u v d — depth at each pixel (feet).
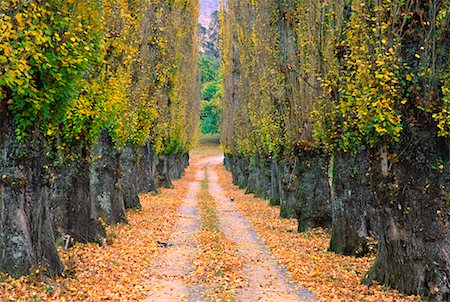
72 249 37.70
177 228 59.52
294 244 46.98
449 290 25.21
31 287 25.46
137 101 67.97
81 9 30.48
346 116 33.91
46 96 26.86
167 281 32.53
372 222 39.22
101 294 27.14
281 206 72.18
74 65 28.07
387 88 25.12
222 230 58.85
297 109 54.70
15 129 26.78
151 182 106.22
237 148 138.82
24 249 26.89
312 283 31.14
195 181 172.65
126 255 39.37
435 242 25.67
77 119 36.76
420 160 25.86
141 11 68.80
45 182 28.53
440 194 25.63
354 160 39.58
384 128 25.43
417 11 25.62
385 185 26.96
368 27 27.76
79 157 40.14
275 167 88.94
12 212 26.86
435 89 25.12
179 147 165.99
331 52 41.16
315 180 54.08
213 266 36.96
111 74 43.62
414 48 25.79
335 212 41.81
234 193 125.80
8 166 26.78
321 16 43.65
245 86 112.68
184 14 139.23
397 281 27.07
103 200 52.60
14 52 23.57
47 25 26.71
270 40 64.59
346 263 36.70
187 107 172.04
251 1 84.38
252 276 34.42
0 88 24.31
